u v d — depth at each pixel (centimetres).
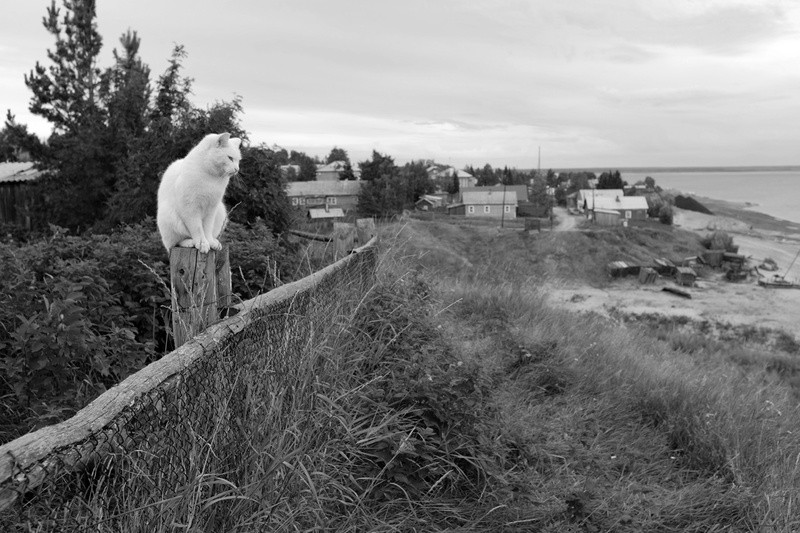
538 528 371
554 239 6569
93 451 206
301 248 1003
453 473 387
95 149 1941
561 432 508
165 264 653
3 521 184
